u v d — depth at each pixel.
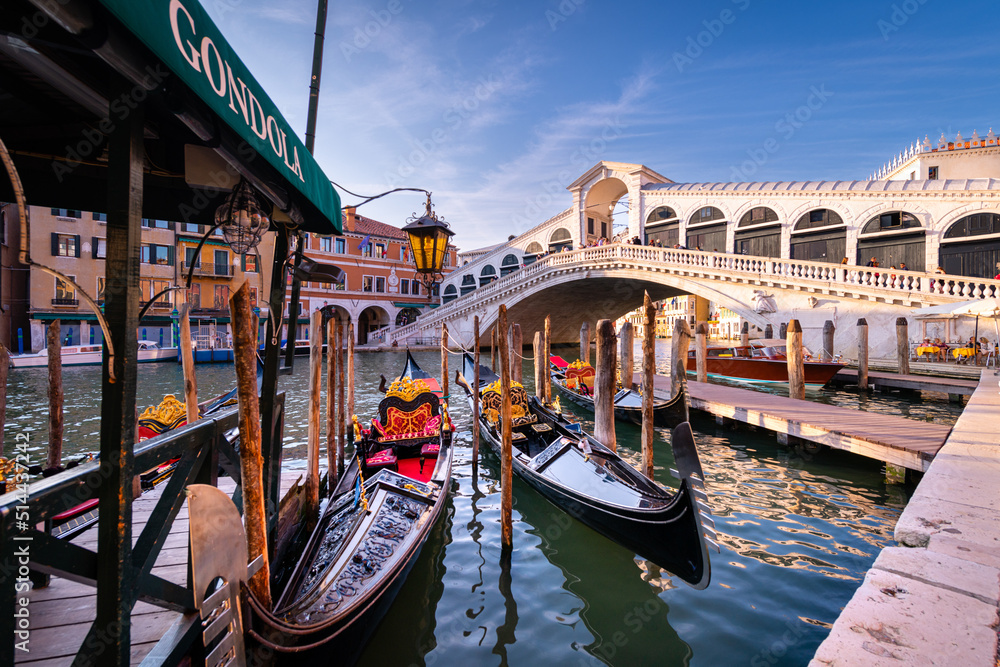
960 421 7.09
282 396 3.81
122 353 1.57
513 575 4.47
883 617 2.35
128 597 1.66
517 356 11.58
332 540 3.93
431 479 5.33
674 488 6.81
